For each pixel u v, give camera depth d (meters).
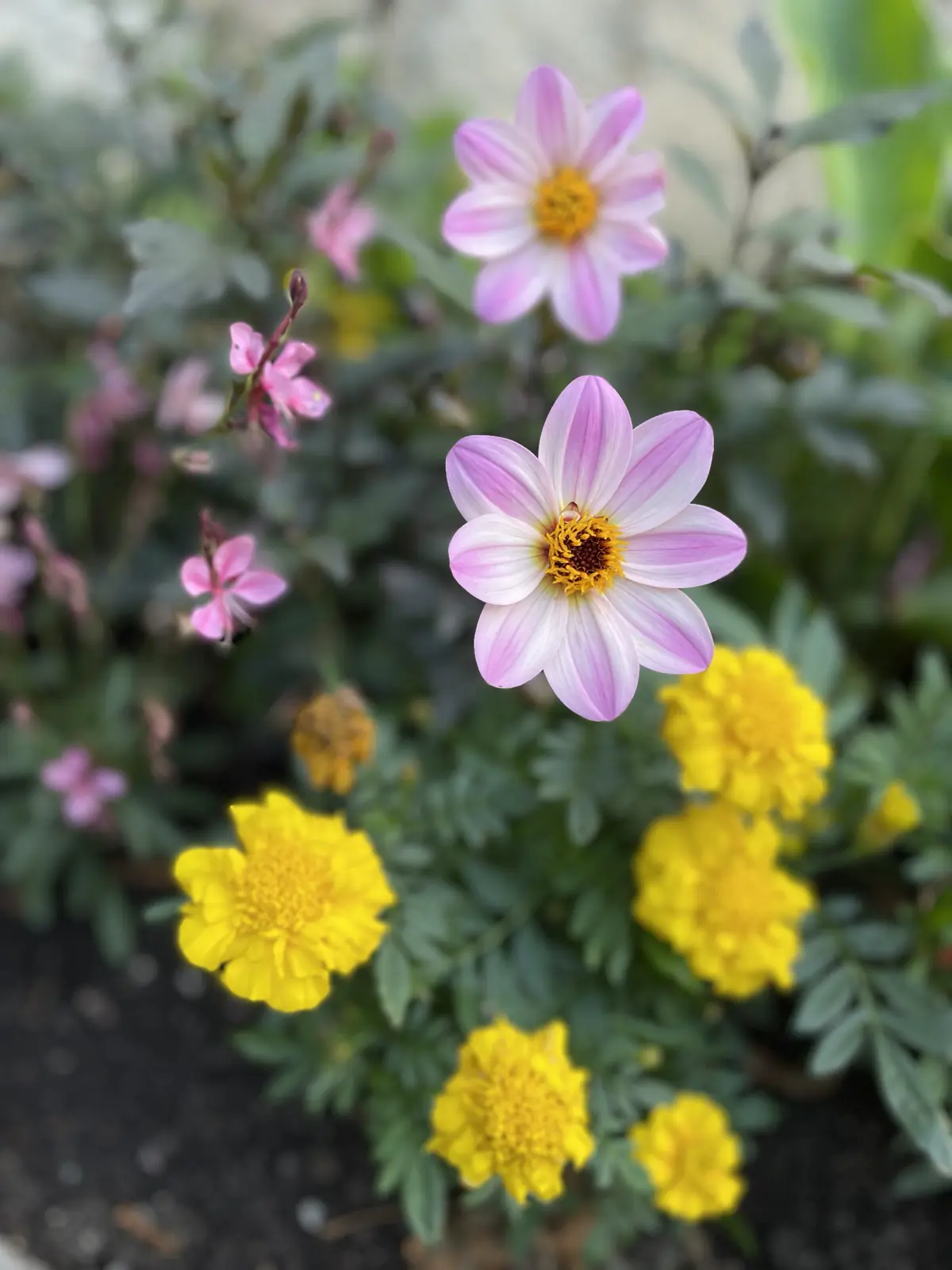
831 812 0.38
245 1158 0.41
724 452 0.45
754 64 0.38
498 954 0.36
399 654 0.47
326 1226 0.39
